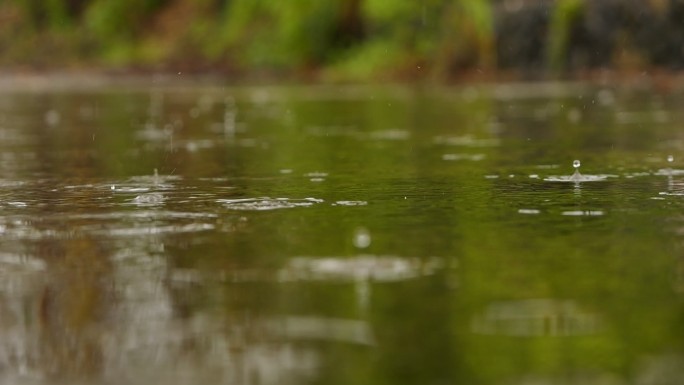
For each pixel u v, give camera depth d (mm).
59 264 7820
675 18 37375
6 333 6027
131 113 26969
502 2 41000
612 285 6828
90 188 12094
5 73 52500
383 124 22125
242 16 51188
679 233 8625
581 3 38562
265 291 6801
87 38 56219
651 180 12141
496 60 40312
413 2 45000
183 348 5621
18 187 12305
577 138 18078
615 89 32500
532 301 6438
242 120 23953
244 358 5414
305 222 9422
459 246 8180
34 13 58156
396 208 10172
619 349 5430
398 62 43375
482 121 22406
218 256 7949
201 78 46375
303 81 42812
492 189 11477
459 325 5906
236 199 10953
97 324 6133
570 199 10648
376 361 5305
